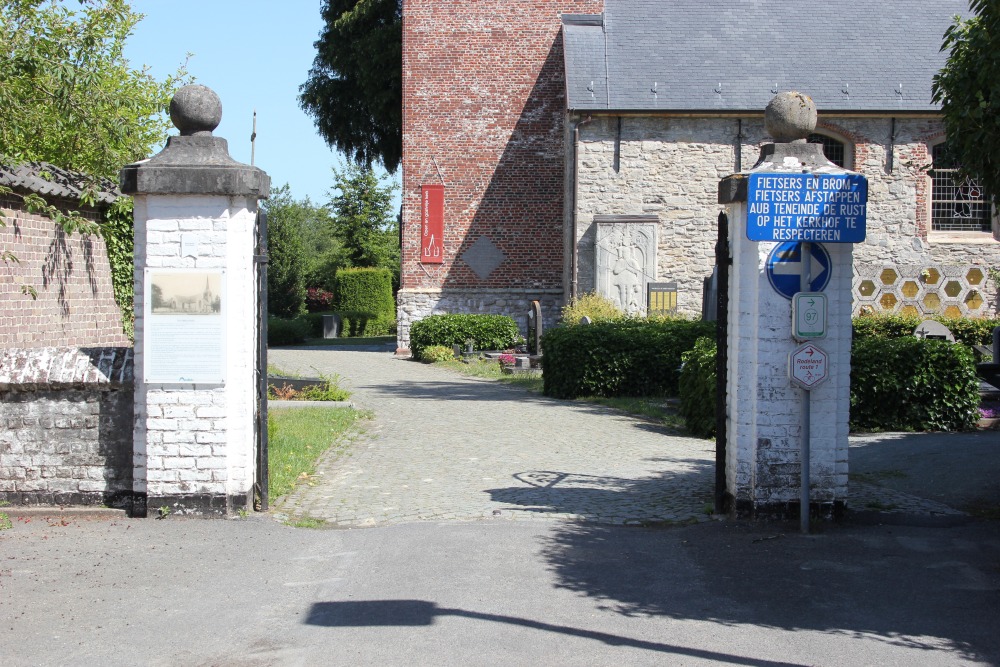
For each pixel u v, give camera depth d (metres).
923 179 24.55
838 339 7.28
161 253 7.24
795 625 5.21
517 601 5.57
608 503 8.05
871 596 5.68
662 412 13.76
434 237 27.33
